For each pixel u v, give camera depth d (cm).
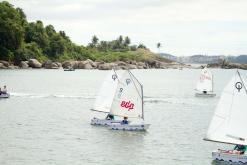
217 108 5550
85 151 5934
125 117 7406
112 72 7988
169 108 10556
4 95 11956
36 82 18338
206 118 8981
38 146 6144
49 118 8544
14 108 9906
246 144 5478
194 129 7675
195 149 6172
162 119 8738
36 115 8906
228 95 5516
